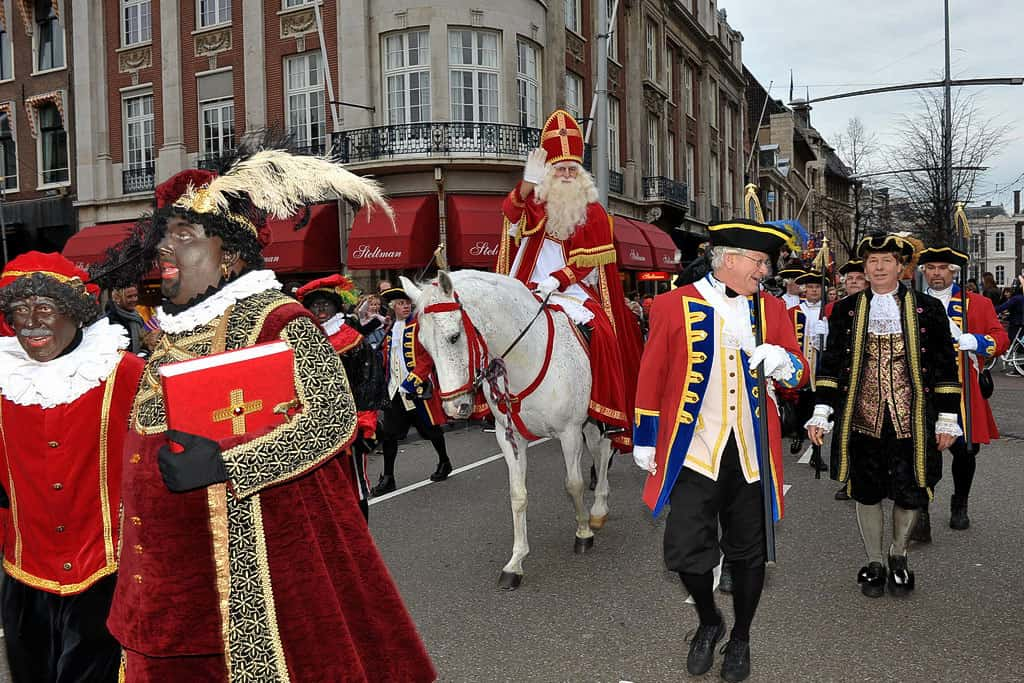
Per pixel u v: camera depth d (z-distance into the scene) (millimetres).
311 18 19547
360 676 2209
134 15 22312
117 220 22547
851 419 4656
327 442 2084
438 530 6473
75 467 2773
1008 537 5852
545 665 3969
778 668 3842
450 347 4680
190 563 2125
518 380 5133
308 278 19391
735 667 3670
